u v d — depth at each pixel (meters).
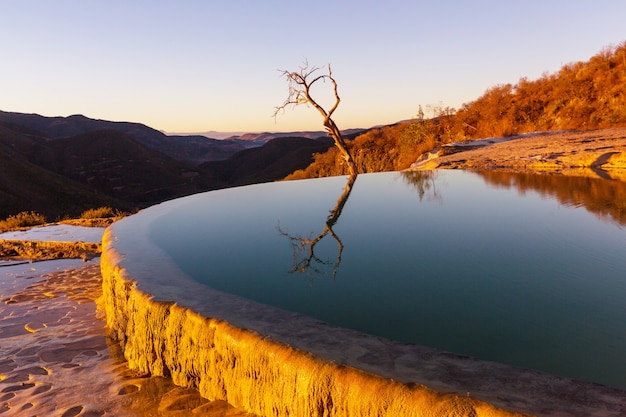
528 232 3.52
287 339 1.83
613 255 2.82
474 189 6.08
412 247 3.26
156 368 2.48
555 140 11.21
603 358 1.60
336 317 2.09
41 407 2.42
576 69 19.84
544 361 1.59
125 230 4.52
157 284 2.71
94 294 5.28
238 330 1.98
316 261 3.07
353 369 1.55
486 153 10.70
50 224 10.54
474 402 1.29
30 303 5.03
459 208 4.71
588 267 2.60
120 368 2.77
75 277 6.26
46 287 5.78
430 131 21.69
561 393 1.33
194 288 2.62
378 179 8.52
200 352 2.17
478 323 1.93
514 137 14.30
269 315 2.13
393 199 5.71
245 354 1.90
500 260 2.83
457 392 1.35
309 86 12.80
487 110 20.77
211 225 4.66
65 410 2.35
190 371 2.26
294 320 2.05
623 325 1.86
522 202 4.86
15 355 3.32
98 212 12.97
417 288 2.40
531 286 2.35
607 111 14.70
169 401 2.16
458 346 1.73
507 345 1.73
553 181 6.35
